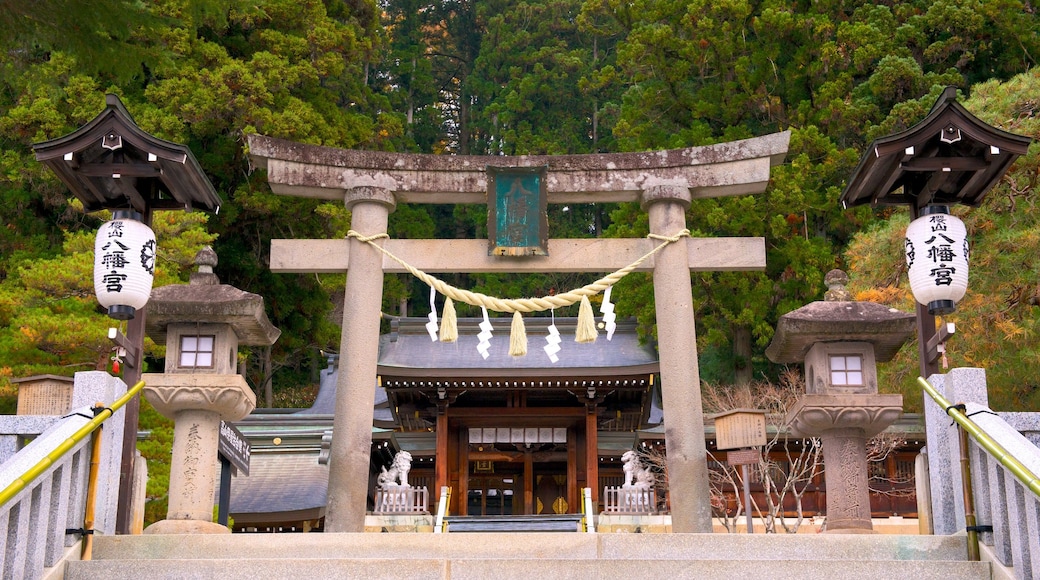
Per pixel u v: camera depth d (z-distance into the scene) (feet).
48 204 81.51
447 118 153.79
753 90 90.07
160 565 19.93
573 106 140.97
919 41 85.97
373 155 35.99
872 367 30.55
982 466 20.88
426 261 35.17
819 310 30.76
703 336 84.99
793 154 85.35
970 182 27.71
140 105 79.46
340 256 35.04
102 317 53.01
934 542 21.29
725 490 68.69
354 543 21.80
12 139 80.53
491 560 20.01
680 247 34.91
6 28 40.65
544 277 120.78
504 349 84.89
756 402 73.51
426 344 84.53
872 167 27.58
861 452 30.25
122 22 39.63
